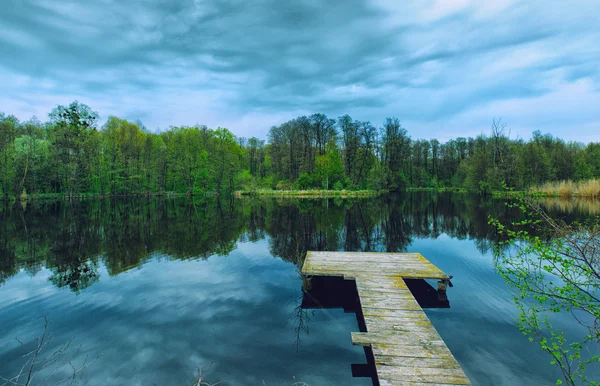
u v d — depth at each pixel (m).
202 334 6.04
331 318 6.77
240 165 63.19
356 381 4.57
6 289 8.59
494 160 40.38
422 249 13.20
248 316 6.86
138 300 7.80
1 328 6.35
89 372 4.87
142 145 53.06
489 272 9.89
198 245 14.28
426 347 4.86
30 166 40.47
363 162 58.28
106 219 22.94
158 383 4.59
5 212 27.33
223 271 10.31
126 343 5.71
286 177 63.75
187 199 47.19
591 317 6.48
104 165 48.19
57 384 4.60
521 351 5.36
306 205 35.34
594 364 4.90
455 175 67.69
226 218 23.70
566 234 3.90
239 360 5.14
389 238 15.66
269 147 68.12
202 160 57.03
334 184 58.25
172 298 7.94
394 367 4.34
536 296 4.41
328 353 5.34
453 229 17.84
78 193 45.47
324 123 63.69
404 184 61.81
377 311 6.16
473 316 6.78
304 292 8.39
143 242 14.89
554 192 31.97
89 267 10.73
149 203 39.09
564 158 40.19
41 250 13.23
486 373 4.77
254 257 12.14
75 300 7.79
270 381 4.59
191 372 4.83
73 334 6.07
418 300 7.74
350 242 14.85
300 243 14.66
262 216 24.91
